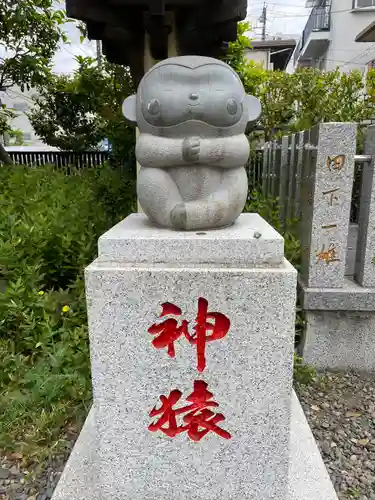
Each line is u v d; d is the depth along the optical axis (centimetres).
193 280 150
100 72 712
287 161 392
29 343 270
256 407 160
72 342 268
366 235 276
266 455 165
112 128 618
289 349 155
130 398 162
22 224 370
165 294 151
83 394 235
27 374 245
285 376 157
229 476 168
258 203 435
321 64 1617
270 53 1344
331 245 277
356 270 296
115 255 154
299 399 264
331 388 276
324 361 296
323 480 183
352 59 1413
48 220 396
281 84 697
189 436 164
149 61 391
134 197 510
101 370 159
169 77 161
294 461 192
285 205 395
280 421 161
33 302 294
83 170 826
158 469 168
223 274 149
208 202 162
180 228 163
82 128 1012
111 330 155
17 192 516
